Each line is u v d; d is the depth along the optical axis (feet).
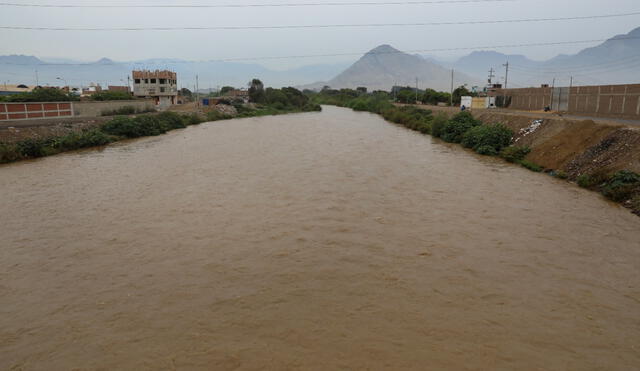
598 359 22.33
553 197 53.36
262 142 109.91
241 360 22.27
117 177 67.05
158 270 33.47
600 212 47.06
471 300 28.48
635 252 36.22
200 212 48.03
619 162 57.26
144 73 231.71
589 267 33.47
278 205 50.37
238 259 35.37
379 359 22.22
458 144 105.29
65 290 30.37
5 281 31.86
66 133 105.40
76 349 23.49
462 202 51.34
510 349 23.13
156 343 23.93
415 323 25.72
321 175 66.90
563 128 77.82
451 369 21.43
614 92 103.81
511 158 79.77
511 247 37.47
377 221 44.45
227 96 325.42
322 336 24.39
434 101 253.24
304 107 288.92
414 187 58.90
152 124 131.23
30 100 135.74
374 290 29.91
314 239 39.58
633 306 27.68
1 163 80.94
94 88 309.22
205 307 27.84
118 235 41.16
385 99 318.86
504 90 181.37
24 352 23.29
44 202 52.85
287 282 31.27
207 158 84.69
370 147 99.09
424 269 33.24
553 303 28.07
